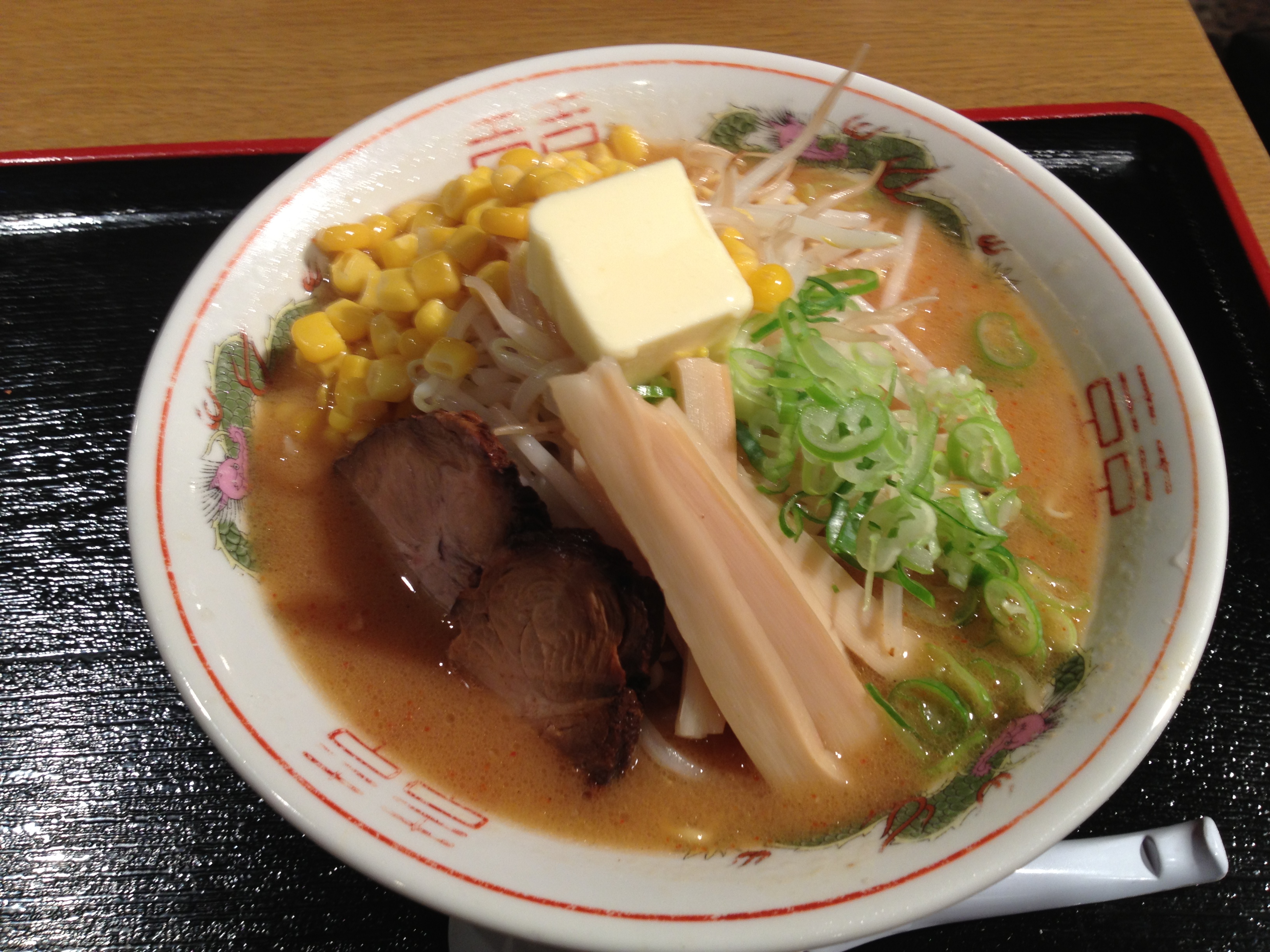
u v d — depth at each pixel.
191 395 0.21
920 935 0.20
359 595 0.22
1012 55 0.30
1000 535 0.21
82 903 0.20
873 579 0.21
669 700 0.21
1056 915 0.20
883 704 0.20
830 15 0.31
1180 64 0.30
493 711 0.20
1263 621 0.23
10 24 0.29
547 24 0.31
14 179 0.26
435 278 0.23
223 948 0.19
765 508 0.21
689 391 0.21
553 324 0.22
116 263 0.26
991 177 0.25
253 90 0.29
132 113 0.28
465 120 0.25
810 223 0.25
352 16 0.30
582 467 0.21
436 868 0.17
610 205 0.21
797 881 0.18
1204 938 0.20
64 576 0.22
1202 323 0.26
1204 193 0.28
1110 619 0.20
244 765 0.18
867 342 0.23
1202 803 0.21
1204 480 0.20
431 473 0.21
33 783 0.20
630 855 0.19
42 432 0.24
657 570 0.20
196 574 0.20
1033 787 0.18
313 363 0.23
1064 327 0.24
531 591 0.20
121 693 0.21
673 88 0.26
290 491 0.22
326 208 0.24
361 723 0.20
